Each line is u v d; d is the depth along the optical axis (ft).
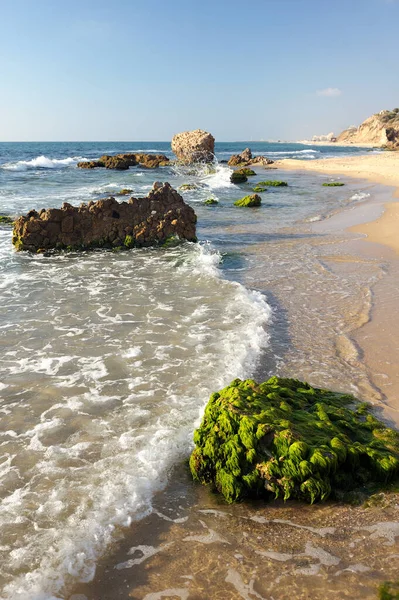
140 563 12.81
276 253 50.29
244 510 14.92
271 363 24.75
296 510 14.85
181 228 54.65
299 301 34.55
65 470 16.44
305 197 98.94
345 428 18.22
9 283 38.37
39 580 12.14
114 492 15.35
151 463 16.84
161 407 20.47
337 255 48.57
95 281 39.19
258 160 219.82
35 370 23.88
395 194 96.32
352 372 23.84
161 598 11.81
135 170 173.06
